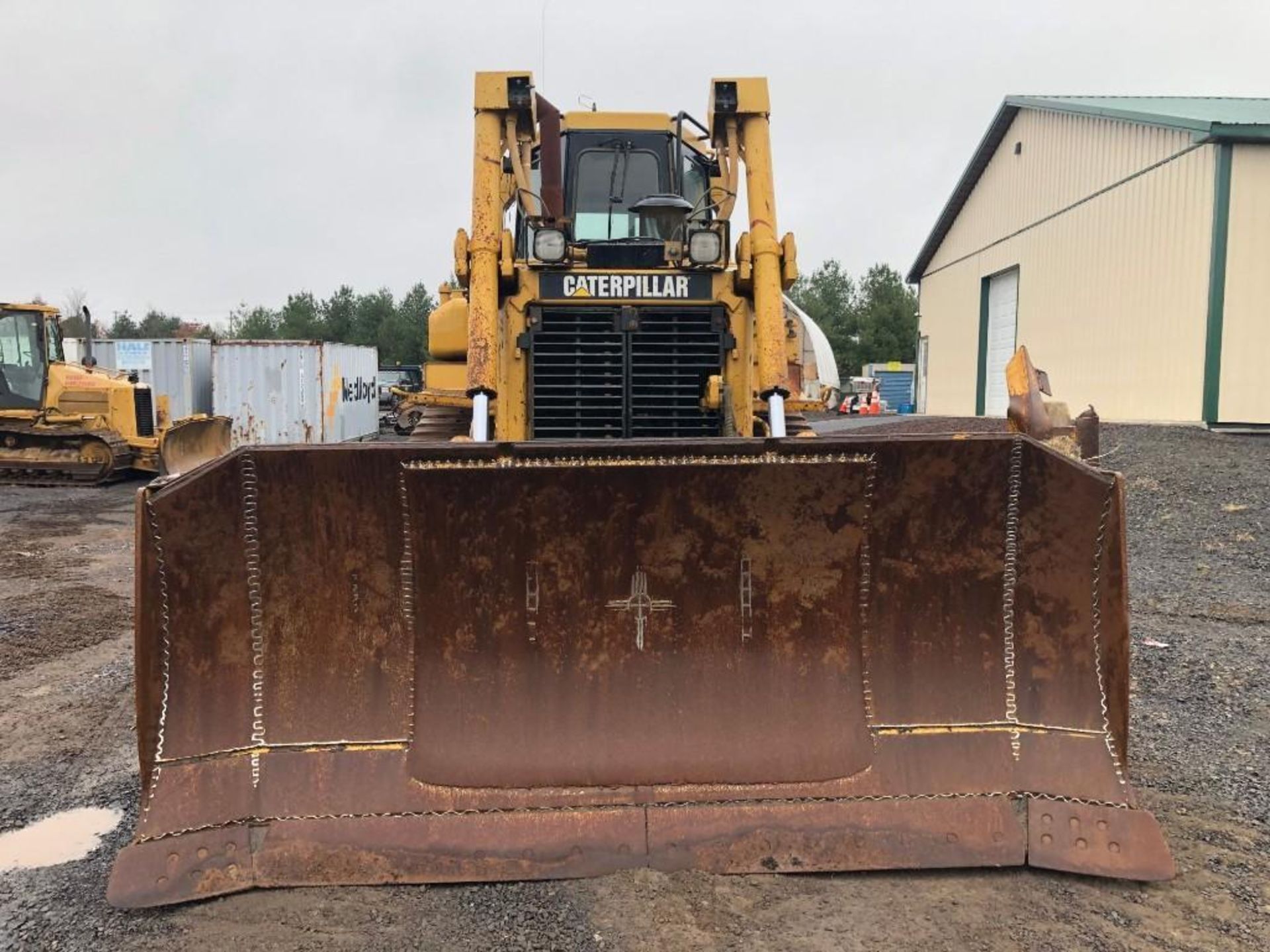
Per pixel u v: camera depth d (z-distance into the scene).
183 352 23.86
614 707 3.53
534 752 3.46
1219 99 23.31
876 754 3.47
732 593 3.57
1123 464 13.78
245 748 3.40
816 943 2.94
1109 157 19.36
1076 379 20.78
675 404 5.74
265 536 3.41
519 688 3.53
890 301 69.56
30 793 4.34
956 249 28.97
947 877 3.31
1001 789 3.41
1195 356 16.39
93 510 15.02
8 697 5.77
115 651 6.88
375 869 3.25
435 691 3.50
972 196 27.39
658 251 5.84
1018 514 3.52
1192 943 2.97
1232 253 15.71
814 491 3.50
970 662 3.57
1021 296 23.95
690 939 2.96
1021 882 3.30
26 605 8.33
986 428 21.17
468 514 3.45
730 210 6.52
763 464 3.45
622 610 3.55
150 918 3.12
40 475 18.17
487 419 4.98
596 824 3.34
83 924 3.14
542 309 5.70
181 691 3.38
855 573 3.56
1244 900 3.23
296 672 3.46
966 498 3.51
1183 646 6.45
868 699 3.55
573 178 6.68
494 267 5.55
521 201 6.50
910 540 3.55
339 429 26.56
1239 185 15.66
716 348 5.73
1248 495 11.24
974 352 27.41
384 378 45.34
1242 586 8.16
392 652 3.50
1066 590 3.52
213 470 3.32
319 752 3.42
